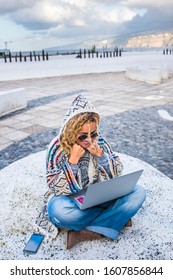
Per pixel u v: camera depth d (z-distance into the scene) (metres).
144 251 2.30
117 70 21.33
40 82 14.72
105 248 2.34
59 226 2.39
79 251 2.31
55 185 2.21
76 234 2.36
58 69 18.80
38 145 5.00
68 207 2.21
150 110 7.50
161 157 4.32
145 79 13.44
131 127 5.98
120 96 9.72
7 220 2.73
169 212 2.81
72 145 2.14
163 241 2.42
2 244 2.42
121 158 4.20
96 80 14.93
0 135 5.63
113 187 2.13
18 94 7.84
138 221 2.68
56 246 2.37
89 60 25.50
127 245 2.37
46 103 8.81
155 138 5.24
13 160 4.34
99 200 2.18
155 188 3.28
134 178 2.21
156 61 23.34
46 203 2.52
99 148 2.16
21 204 3.00
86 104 2.05
